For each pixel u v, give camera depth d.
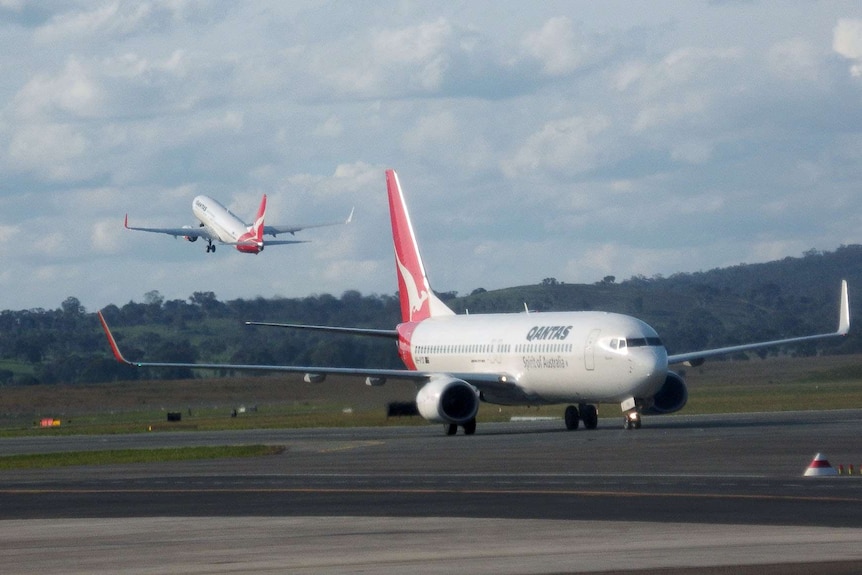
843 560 46.44
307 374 156.75
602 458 98.94
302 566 47.88
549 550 50.47
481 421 188.12
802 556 47.50
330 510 67.62
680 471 85.62
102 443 158.62
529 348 146.62
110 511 70.38
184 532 59.31
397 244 179.38
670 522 58.41
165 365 147.88
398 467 96.94
